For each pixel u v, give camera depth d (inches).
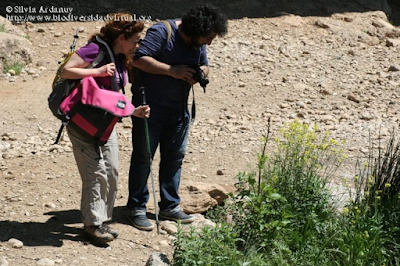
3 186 364.2
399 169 351.9
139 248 299.4
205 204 339.9
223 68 598.2
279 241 299.6
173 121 317.1
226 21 303.9
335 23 720.3
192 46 306.7
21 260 275.3
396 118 517.0
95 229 293.4
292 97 551.8
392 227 319.0
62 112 275.9
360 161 425.1
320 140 459.8
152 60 302.5
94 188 289.6
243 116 508.4
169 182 324.8
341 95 562.3
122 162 414.3
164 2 736.3
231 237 292.7
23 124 470.3
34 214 328.8
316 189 327.3
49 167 397.7
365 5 769.6
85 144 284.2
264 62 618.2
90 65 277.1
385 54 668.1
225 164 418.3
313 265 292.5
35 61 586.2
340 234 309.3
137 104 314.0
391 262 309.9
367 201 328.8
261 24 704.4
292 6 749.9
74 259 280.5
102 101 273.9
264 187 303.1
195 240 276.4
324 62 631.8
